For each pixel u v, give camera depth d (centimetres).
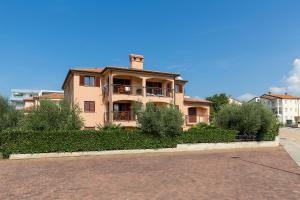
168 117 2677
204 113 4600
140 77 3609
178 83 4203
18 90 9794
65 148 2330
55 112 2494
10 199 994
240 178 1337
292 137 4550
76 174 1489
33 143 2244
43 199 987
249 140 3180
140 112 2708
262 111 3209
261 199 960
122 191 1084
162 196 1002
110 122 3098
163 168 1678
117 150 2503
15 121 2839
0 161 2066
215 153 2577
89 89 3594
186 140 2783
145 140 2612
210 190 1090
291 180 1288
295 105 10562
